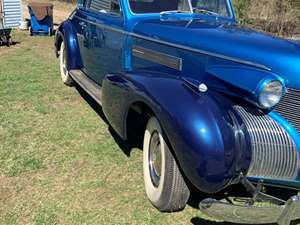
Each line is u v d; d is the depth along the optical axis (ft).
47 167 13.80
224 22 14.92
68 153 14.75
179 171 10.86
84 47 19.27
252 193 10.31
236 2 34.73
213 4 16.11
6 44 31.30
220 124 9.98
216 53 11.75
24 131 16.35
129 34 14.79
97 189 12.67
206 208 9.84
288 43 11.57
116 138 16.02
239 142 10.01
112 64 16.24
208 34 12.34
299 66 10.54
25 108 18.69
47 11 35.53
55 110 18.65
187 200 11.43
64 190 12.56
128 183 13.05
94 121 17.61
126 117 12.64
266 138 10.30
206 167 9.72
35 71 24.56
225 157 9.73
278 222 9.73
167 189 11.06
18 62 26.53
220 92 11.53
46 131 16.44
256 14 36.09
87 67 19.29
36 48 30.89
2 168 13.61
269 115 10.78
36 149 14.94
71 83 21.75
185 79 11.71
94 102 19.81
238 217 9.76
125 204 12.00
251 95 10.56
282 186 10.71
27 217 11.33
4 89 21.06
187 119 10.07
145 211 11.73
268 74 10.61
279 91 10.44
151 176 12.03
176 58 12.87
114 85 12.79
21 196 12.21
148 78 11.89
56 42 22.52
